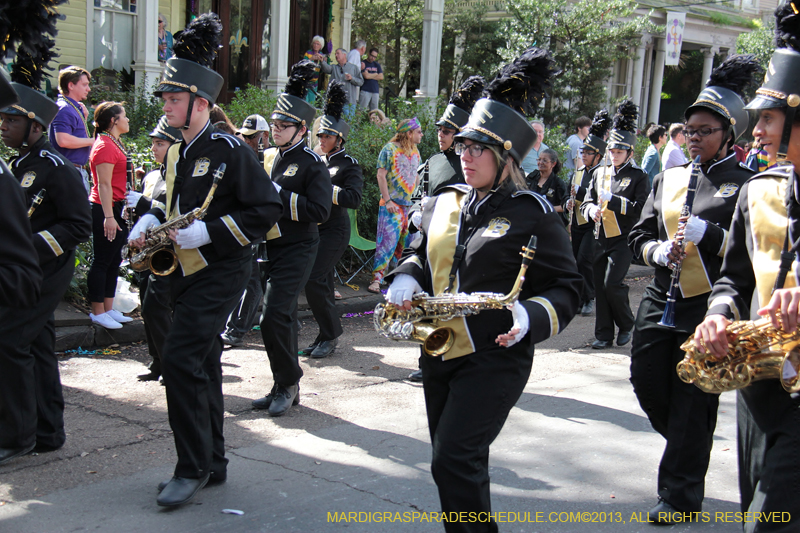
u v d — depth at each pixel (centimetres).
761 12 2945
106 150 611
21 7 349
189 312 361
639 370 379
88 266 709
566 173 1155
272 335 494
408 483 400
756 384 252
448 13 2228
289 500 376
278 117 525
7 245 329
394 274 305
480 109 295
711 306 266
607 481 410
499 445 460
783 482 235
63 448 428
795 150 239
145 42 1184
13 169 417
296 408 518
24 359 395
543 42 1892
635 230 409
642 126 2595
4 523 342
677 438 360
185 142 381
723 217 370
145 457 421
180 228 360
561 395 566
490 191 297
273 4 1366
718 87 375
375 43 2352
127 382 552
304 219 510
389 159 852
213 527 346
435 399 303
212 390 385
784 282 243
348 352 670
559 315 279
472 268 291
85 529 340
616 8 1922
